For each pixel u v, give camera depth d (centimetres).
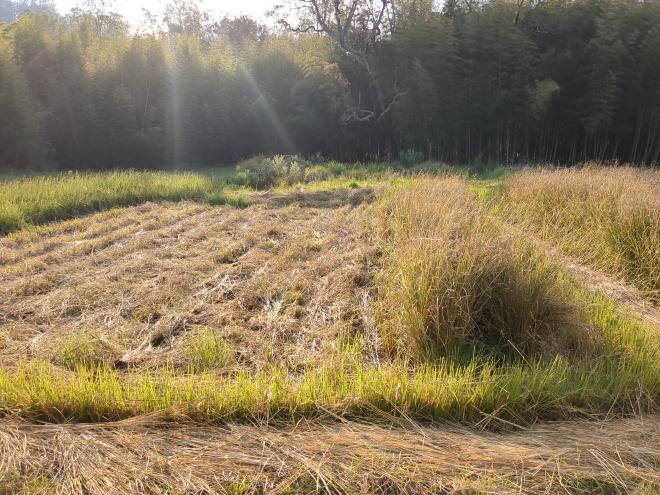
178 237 809
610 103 2105
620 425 332
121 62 2428
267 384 349
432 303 429
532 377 364
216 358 410
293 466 281
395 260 580
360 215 924
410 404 338
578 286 554
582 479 277
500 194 1045
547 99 2112
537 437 316
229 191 1325
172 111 2498
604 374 386
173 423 317
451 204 714
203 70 2575
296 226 887
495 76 2231
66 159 2336
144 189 1162
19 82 1995
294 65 2833
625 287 602
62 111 2280
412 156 2169
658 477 277
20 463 279
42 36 2312
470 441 307
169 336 459
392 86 2608
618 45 2056
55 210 966
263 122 2731
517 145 2300
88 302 531
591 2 2291
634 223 683
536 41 2394
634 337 438
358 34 2692
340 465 281
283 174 1562
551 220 818
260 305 532
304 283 574
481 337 436
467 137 2297
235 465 282
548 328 429
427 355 409
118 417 326
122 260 688
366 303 522
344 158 2730
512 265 457
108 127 2336
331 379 364
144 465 280
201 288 575
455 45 2234
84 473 271
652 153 2170
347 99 2602
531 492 266
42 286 580
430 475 277
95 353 413
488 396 341
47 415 326
